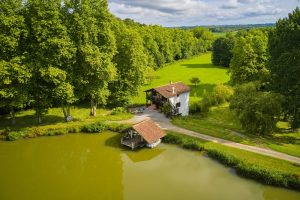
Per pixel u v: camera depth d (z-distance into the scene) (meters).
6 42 44.41
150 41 132.38
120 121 55.41
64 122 54.50
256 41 76.75
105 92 56.41
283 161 37.88
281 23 57.41
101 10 50.50
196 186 34.69
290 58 48.81
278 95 47.44
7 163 40.88
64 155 43.38
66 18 48.66
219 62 146.12
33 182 35.94
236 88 58.19
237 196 32.56
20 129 50.06
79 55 50.22
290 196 32.28
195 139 46.16
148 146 44.78
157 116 58.91
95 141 47.72
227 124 56.28
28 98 48.22
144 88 95.62
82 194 33.25
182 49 175.50
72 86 49.38
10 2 45.56
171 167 39.41
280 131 52.34
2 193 33.34
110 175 37.69
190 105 68.50
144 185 35.06
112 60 64.12
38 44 47.06
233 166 38.38
